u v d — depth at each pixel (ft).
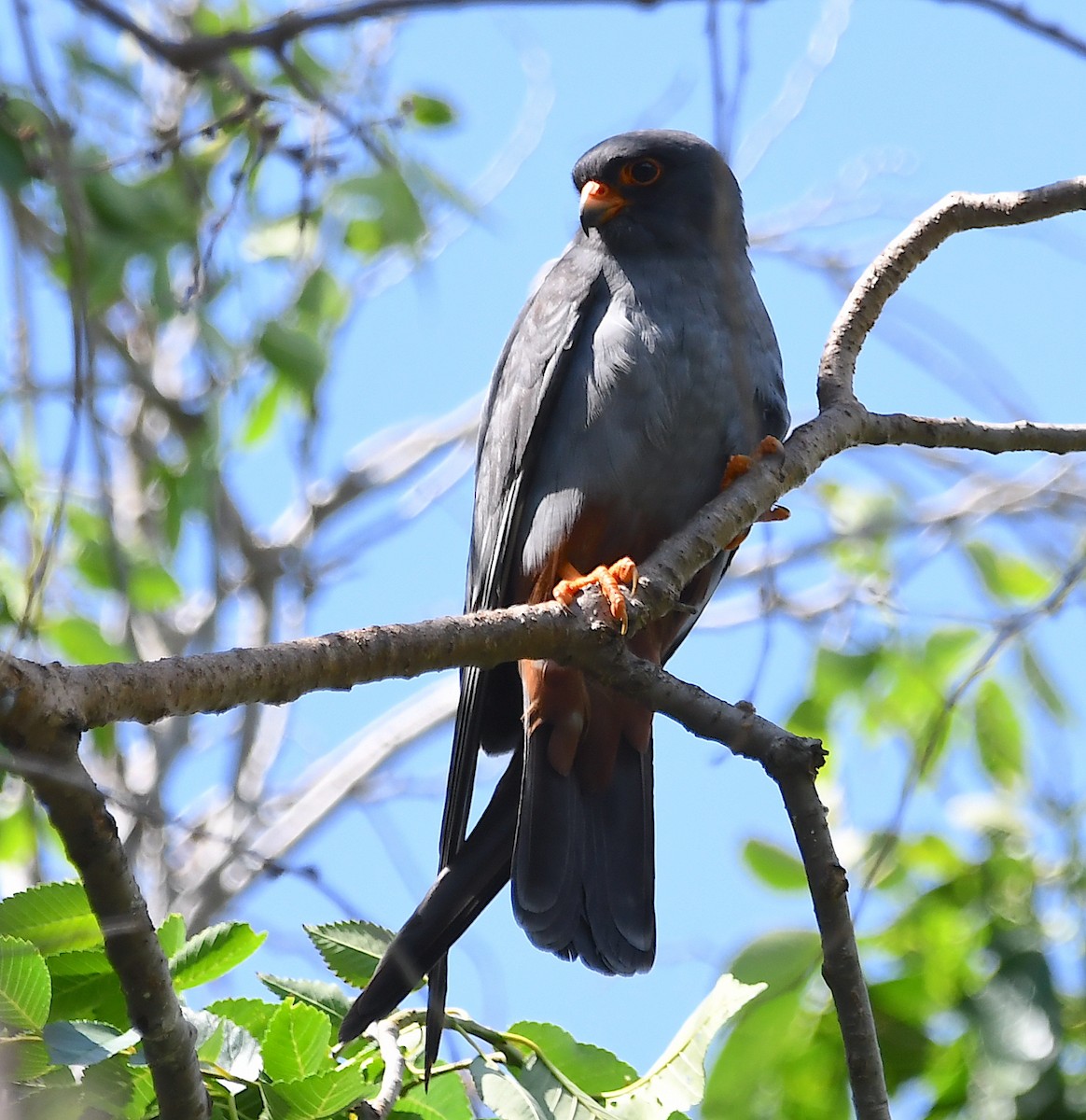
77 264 17.40
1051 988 27.58
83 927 19.12
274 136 27.73
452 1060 20.63
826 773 34.53
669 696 20.57
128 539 40.81
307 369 33.91
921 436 24.84
